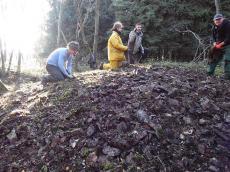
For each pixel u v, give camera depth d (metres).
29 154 4.73
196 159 4.23
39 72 12.33
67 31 19.55
